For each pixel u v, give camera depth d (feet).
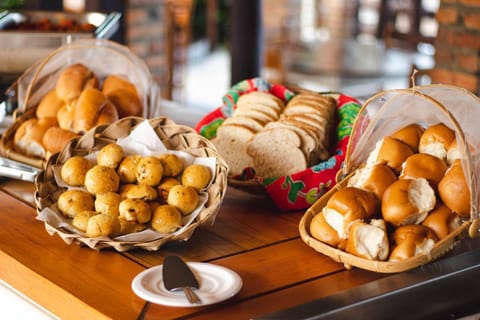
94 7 13.37
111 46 6.10
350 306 3.76
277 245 4.60
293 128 5.24
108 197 4.48
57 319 4.06
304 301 3.90
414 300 4.01
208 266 4.10
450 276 4.13
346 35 20.51
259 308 3.81
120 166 4.72
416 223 4.23
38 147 5.57
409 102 4.61
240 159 5.60
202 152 4.86
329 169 5.08
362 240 4.11
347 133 5.43
